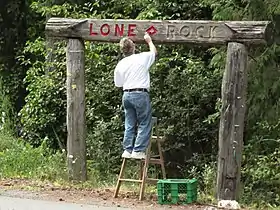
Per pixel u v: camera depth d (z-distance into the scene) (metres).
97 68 13.83
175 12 14.57
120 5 14.99
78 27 9.89
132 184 10.36
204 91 13.10
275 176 10.46
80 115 10.08
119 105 13.60
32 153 12.09
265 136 11.56
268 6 11.11
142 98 8.94
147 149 9.09
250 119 11.88
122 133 13.06
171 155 13.34
